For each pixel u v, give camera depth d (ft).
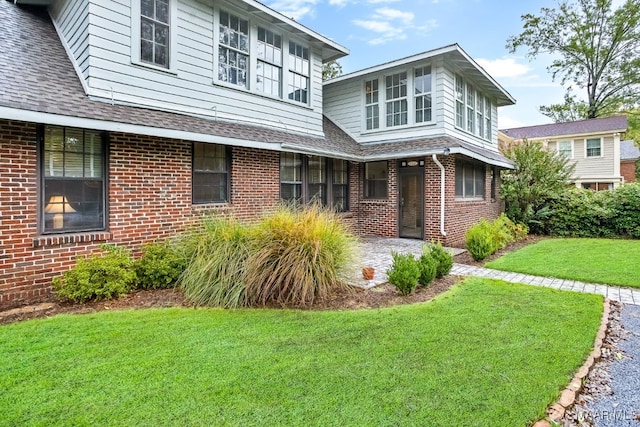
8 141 15.84
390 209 35.88
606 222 37.76
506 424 7.64
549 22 86.89
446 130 33.47
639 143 97.71
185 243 19.35
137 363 10.28
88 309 15.10
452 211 33.17
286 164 30.14
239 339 12.05
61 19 23.38
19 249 16.10
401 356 10.76
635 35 78.13
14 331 12.55
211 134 21.85
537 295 17.17
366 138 38.83
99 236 18.51
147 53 21.49
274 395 8.71
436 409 8.15
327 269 16.69
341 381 9.36
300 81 31.65
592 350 11.29
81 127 16.78
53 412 8.00
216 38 24.85
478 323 13.46
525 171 42.73
